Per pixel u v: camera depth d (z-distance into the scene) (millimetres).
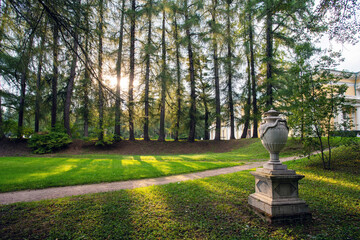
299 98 8797
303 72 8781
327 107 7988
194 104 22578
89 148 18062
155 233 3326
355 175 7141
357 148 8320
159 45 21875
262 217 3875
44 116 18250
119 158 14148
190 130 22875
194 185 6289
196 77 25625
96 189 6156
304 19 10578
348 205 4422
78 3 4352
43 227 3572
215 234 3311
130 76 18500
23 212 4207
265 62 18188
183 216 3996
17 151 16328
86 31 4660
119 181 7273
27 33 4383
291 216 3742
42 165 9859
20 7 4168
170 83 19594
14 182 6539
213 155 16328
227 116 23891
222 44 20047
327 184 6129
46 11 4195
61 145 16969
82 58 5004
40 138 16719
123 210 4297
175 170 9047
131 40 17391
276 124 3984
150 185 6602
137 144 20281
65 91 20188
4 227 3566
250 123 23625
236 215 4055
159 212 4180
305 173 7797
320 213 4094
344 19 5840
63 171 8500
